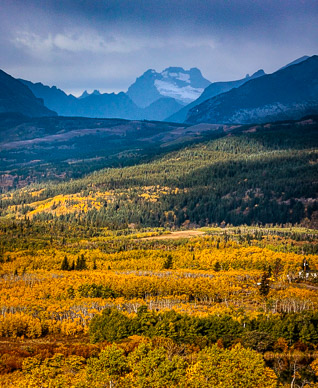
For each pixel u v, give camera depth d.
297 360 135.75
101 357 124.75
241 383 116.88
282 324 151.38
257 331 148.25
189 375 119.19
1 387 115.94
